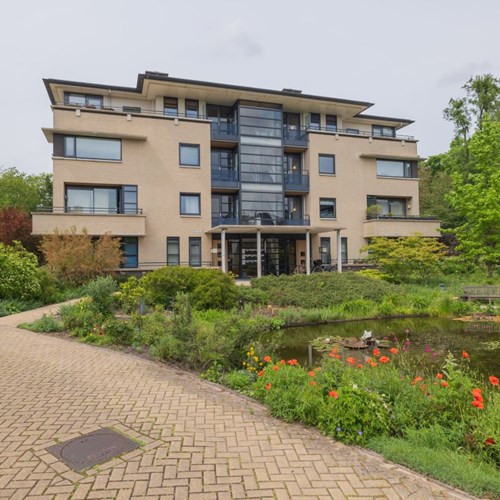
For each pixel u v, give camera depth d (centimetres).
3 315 1252
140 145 2286
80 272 1770
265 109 2622
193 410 484
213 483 322
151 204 2288
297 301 1484
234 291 1412
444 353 901
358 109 2812
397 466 355
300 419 457
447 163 3394
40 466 344
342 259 2694
